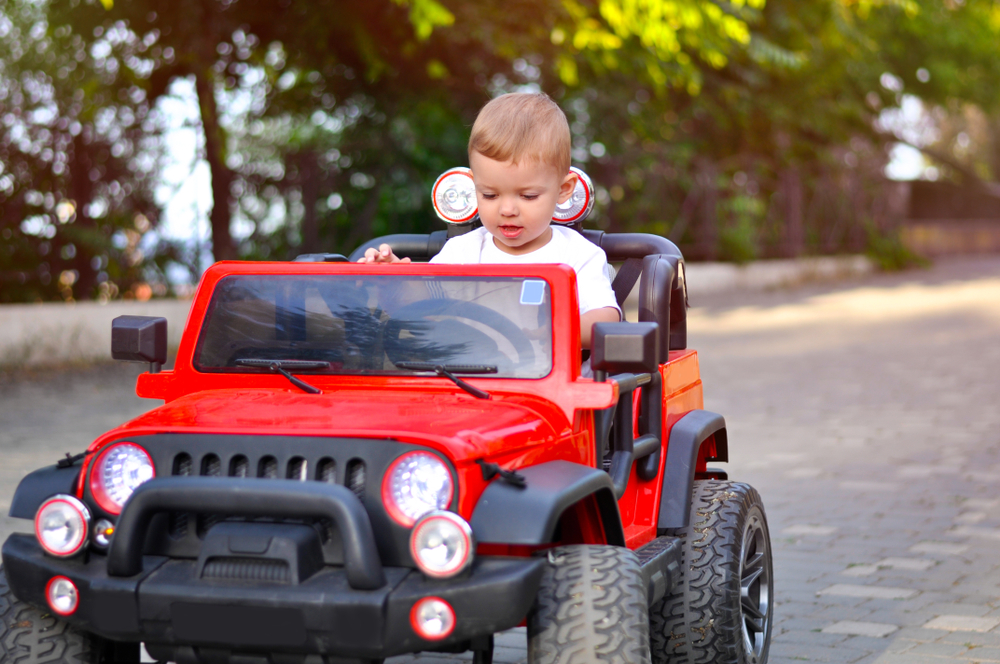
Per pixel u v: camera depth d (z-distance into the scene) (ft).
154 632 8.58
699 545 11.93
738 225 81.41
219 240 47.42
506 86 57.06
